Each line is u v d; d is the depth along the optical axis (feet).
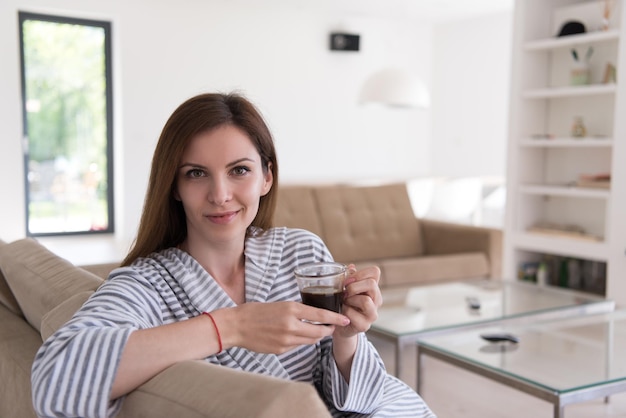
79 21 21.39
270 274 4.14
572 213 14.92
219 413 2.42
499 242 14.39
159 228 3.92
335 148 25.73
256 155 3.77
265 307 3.12
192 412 2.51
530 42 14.66
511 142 15.08
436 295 11.41
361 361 3.91
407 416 4.10
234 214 3.74
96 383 2.76
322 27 25.03
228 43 23.15
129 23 21.43
